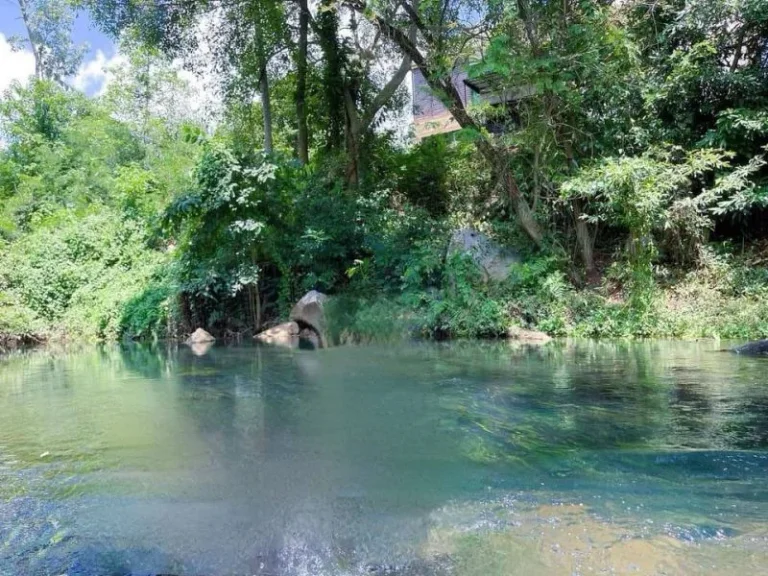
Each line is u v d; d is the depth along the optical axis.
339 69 13.60
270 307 10.98
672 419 3.10
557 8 8.52
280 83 14.91
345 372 5.17
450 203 12.02
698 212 8.31
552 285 8.51
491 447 2.69
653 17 9.24
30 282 12.27
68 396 4.39
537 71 8.52
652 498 2.03
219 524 1.92
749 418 3.09
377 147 13.98
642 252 8.27
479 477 2.29
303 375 5.11
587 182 8.17
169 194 14.04
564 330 8.09
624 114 9.02
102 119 21.31
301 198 10.91
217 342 9.55
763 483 2.15
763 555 1.60
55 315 12.17
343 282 10.71
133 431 3.17
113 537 1.85
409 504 2.04
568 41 8.55
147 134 21.25
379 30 11.41
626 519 1.85
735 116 8.16
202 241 10.65
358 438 2.91
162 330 10.92
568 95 8.62
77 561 1.71
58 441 3.00
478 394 3.95
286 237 10.64
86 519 1.99
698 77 8.48
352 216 10.91
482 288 8.99
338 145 14.14
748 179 8.30
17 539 1.85
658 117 9.18
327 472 2.40
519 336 8.15
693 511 1.91
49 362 7.34
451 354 6.42
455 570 1.58
